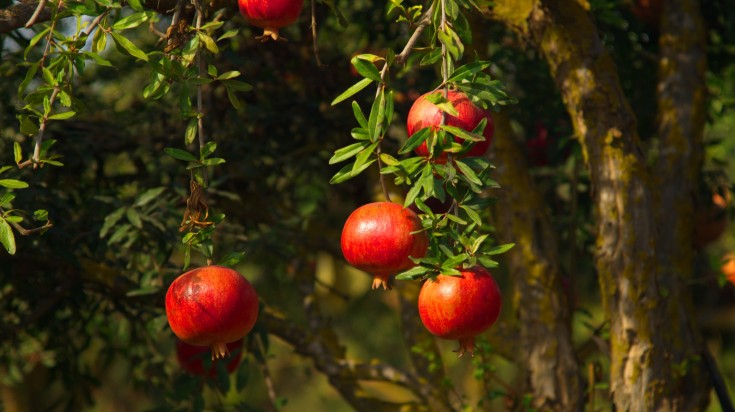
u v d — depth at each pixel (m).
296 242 4.50
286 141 4.71
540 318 3.83
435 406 4.19
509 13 3.45
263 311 3.88
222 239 4.28
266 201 4.61
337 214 5.37
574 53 3.42
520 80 4.62
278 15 2.21
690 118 3.95
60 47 2.14
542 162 4.82
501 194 3.87
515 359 3.97
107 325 4.52
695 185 3.89
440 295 1.91
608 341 3.77
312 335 4.31
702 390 3.60
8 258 3.70
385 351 8.31
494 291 1.94
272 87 4.56
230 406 3.95
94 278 3.86
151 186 4.03
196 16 2.26
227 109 4.20
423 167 1.93
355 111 1.95
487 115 2.00
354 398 4.39
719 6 4.59
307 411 9.61
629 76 4.58
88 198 3.69
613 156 3.48
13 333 4.08
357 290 7.33
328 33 4.64
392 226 1.88
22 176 3.46
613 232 3.52
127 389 7.77
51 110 2.19
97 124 4.24
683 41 4.06
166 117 4.18
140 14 2.21
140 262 3.81
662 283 3.63
